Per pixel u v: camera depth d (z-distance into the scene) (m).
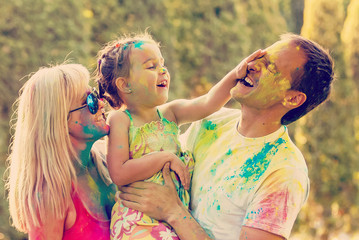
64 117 2.28
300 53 2.34
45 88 2.27
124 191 2.43
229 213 2.35
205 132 2.65
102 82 2.50
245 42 7.61
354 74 8.33
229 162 2.44
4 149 4.90
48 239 2.25
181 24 7.19
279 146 2.36
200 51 7.29
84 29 5.64
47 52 5.28
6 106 5.00
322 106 7.63
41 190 2.24
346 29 8.52
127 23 6.41
